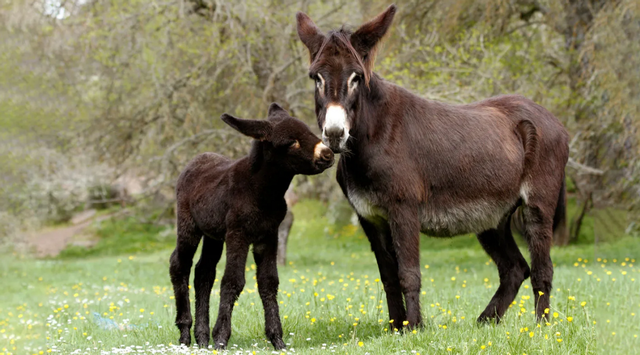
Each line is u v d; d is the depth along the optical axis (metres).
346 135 11.57
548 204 14.40
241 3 34.56
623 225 27.22
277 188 12.38
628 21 25.09
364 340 13.05
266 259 12.71
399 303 13.47
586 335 11.25
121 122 38.34
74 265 41.25
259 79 37.28
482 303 17.69
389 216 12.85
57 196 42.66
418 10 35.84
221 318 12.34
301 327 14.56
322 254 47.81
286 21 35.59
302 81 37.34
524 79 34.41
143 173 40.19
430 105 13.85
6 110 37.78
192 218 13.36
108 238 59.09
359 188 12.97
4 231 49.22
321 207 65.88
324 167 11.95
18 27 37.25
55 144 38.69
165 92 36.06
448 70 32.59
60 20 36.66
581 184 39.62
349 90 11.80
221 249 13.81
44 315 20.52
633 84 23.19
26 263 43.09
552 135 14.66
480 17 34.97
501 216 14.34
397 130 13.02
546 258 14.27
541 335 11.41
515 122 14.63
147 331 15.22
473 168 13.58
